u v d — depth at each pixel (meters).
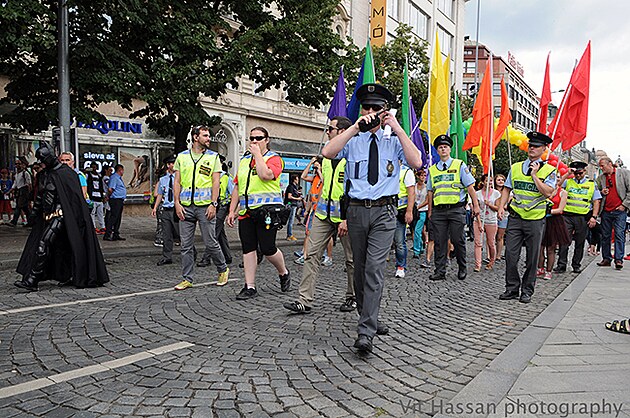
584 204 9.72
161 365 3.91
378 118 4.20
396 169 4.45
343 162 5.52
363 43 30.95
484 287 7.93
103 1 10.46
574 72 8.99
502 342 4.78
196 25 11.42
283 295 6.66
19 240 11.59
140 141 21.30
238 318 5.38
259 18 13.56
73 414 3.07
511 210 6.88
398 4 34.31
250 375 3.74
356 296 4.76
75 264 6.78
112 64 10.73
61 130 10.25
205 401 3.29
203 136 6.94
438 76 12.21
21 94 11.87
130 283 7.38
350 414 3.16
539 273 9.20
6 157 17.09
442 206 8.46
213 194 7.03
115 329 4.86
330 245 9.91
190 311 5.64
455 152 14.56
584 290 7.56
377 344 4.59
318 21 13.27
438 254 8.57
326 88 13.34
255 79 13.58
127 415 3.07
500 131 11.62
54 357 4.05
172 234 9.50
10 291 6.58
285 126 27.02
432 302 6.59
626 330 5.02
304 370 3.88
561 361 4.14
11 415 3.04
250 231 6.43
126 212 20.98
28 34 9.12
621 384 3.64
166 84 11.20
